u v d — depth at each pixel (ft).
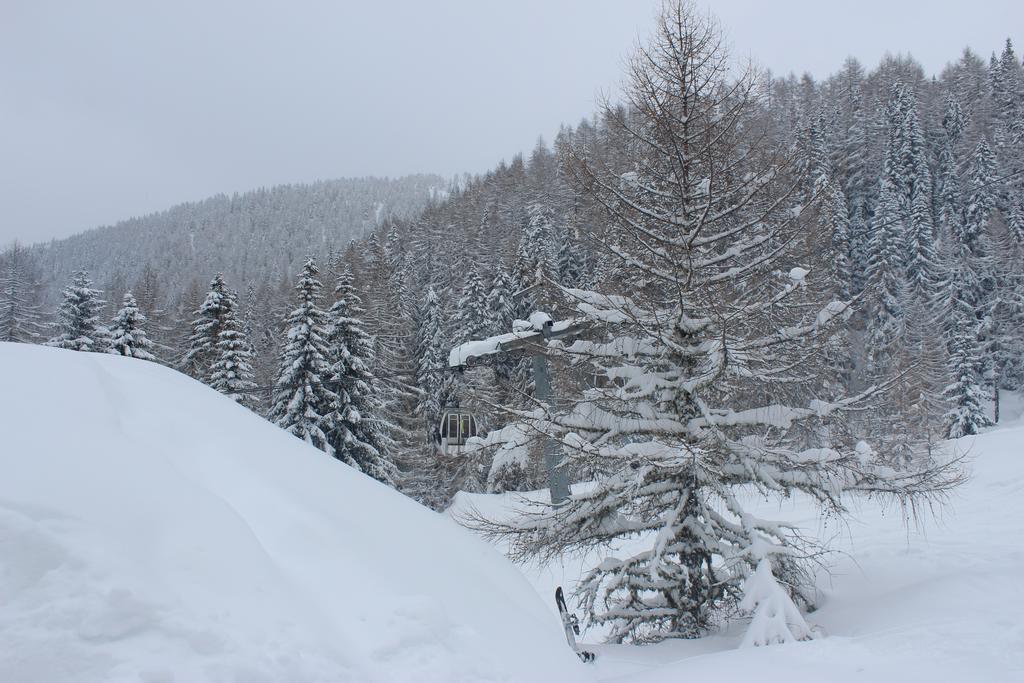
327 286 170.60
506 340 35.76
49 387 13.01
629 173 33.22
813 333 29.50
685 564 30.76
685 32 31.48
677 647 26.25
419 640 11.10
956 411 141.79
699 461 25.44
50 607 8.05
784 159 31.89
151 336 176.76
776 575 28.09
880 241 143.64
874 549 38.93
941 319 154.51
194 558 9.93
